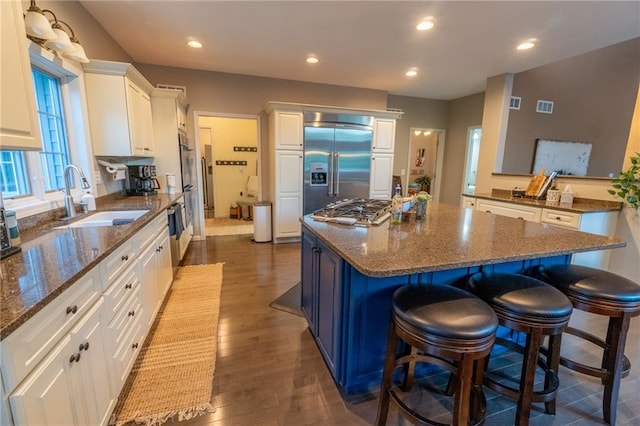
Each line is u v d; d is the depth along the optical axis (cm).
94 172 264
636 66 504
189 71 432
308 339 212
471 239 162
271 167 465
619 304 132
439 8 249
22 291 93
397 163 604
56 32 190
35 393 85
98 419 124
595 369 144
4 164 174
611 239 165
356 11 256
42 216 190
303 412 150
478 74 427
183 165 399
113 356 142
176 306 257
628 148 281
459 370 109
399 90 538
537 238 166
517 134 506
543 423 145
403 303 122
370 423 144
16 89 127
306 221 206
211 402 155
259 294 283
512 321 126
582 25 274
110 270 142
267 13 262
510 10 249
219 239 482
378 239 161
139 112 308
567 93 516
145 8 255
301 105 423
